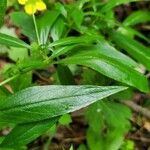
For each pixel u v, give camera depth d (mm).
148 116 383
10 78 230
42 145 372
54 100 199
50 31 287
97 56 230
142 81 230
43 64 226
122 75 227
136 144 392
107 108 335
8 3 446
